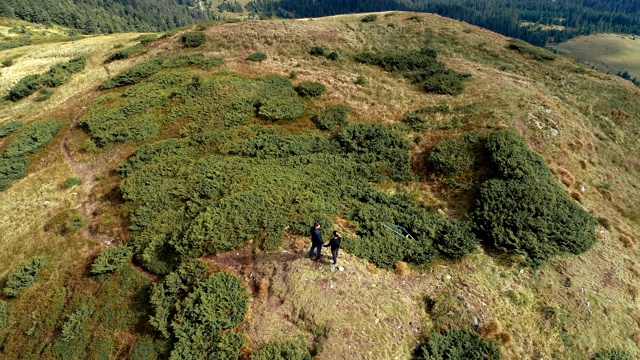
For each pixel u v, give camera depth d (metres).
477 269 18.78
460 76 39.19
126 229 23.69
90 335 17.86
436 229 20.62
